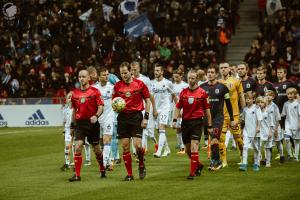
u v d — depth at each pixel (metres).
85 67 45.78
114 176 20.80
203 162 24.41
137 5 50.19
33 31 51.34
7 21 52.12
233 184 18.83
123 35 48.94
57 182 19.58
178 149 29.36
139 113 19.88
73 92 20.06
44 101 45.25
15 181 19.86
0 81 48.28
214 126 21.97
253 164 23.16
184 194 17.17
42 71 47.31
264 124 23.03
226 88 21.97
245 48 49.94
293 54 43.12
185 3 49.31
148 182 19.33
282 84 27.52
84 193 17.45
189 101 20.00
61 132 39.16
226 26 47.06
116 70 45.09
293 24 45.72
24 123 45.50
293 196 16.83
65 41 48.50
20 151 29.16
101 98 21.78
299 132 25.06
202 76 25.42
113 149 24.25
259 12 50.22
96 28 49.41
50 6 52.34
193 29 47.75
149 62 44.78
